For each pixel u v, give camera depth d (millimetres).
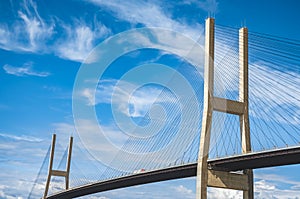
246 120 58625
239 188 55844
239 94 60312
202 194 53875
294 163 50156
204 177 54438
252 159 52188
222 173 55438
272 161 51531
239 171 57156
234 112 58875
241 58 62219
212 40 58031
